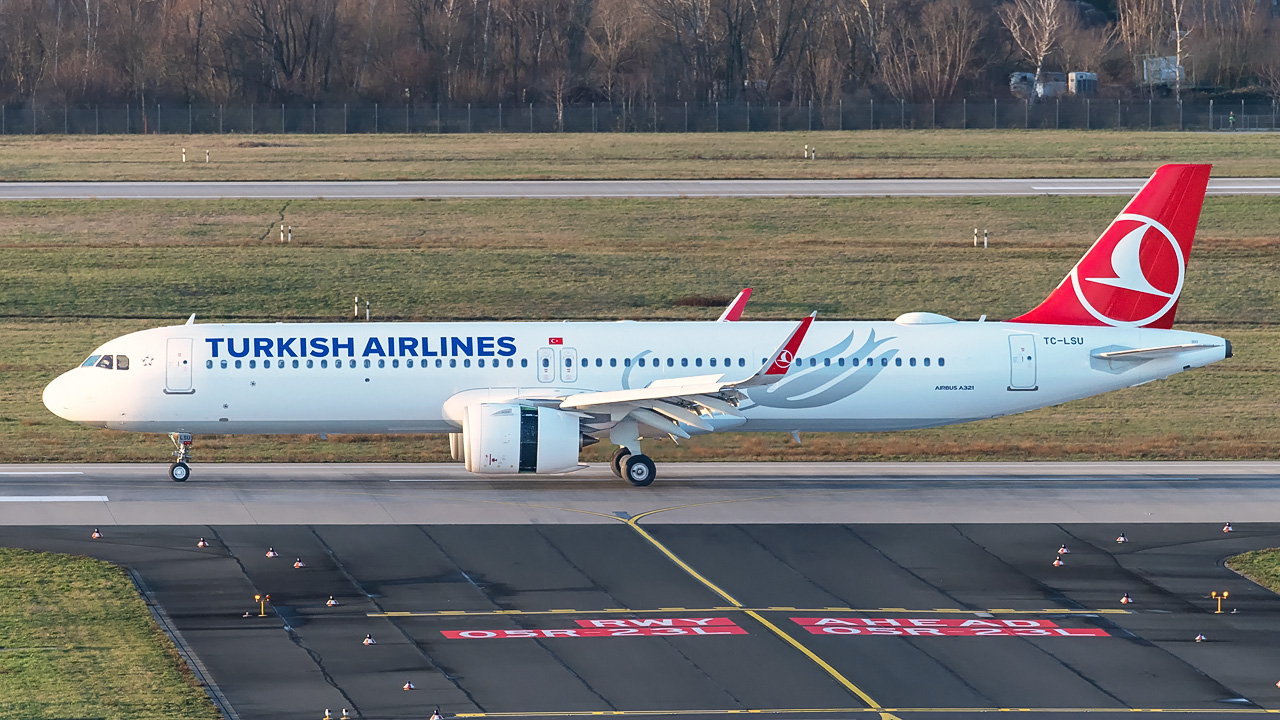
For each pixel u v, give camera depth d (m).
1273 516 164.50
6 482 180.25
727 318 195.75
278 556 142.88
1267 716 103.06
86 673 108.25
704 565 141.50
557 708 103.06
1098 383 186.75
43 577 134.00
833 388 183.25
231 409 179.75
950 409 185.88
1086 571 140.62
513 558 143.12
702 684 108.31
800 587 134.38
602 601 129.25
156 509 163.50
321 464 197.88
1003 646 118.12
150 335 182.00
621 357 182.25
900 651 116.50
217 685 106.75
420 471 191.62
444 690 106.25
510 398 179.62
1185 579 138.12
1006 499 173.50
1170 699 106.38
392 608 126.31
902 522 160.00
